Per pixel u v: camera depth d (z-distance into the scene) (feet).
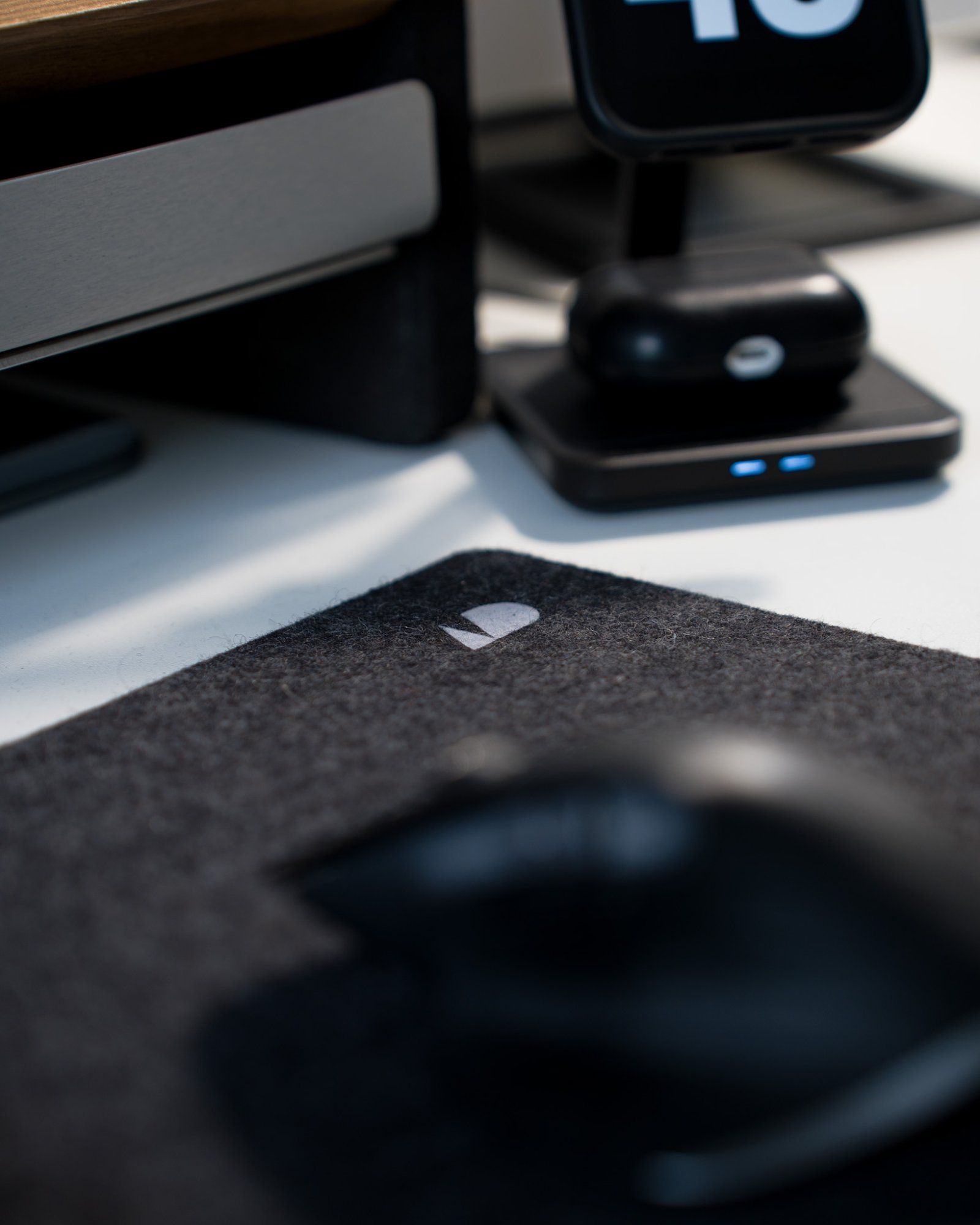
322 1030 1.34
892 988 1.17
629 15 1.75
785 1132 1.16
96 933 1.39
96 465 1.83
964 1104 1.16
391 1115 1.25
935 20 2.25
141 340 1.99
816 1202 1.18
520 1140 1.23
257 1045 1.32
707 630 1.61
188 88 1.78
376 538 1.75
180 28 1.64
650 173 1.91
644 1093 1.22
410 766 1.49
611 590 1.66
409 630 1.62
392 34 1.77
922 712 1.52
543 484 1.82
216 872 1.42
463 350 1.87
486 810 1.29
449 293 1.85
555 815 1.26
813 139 1.80
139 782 1.48
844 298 1.80
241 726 1.53
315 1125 1.24
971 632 1.60
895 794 1.37
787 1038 1.18
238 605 1.66
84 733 1.53
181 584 1.69
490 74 2.38
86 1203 1.15
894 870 1.23
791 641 1.59
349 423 1.90
